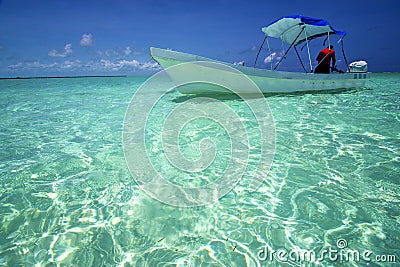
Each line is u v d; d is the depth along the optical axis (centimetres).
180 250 188
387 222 212
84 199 256
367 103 716
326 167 314
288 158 343
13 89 1658
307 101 747
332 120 530
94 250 190
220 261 178
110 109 735
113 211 236
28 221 223
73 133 486
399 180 278
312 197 251
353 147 376
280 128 478
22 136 470
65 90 1496
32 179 298
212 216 227
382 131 450
